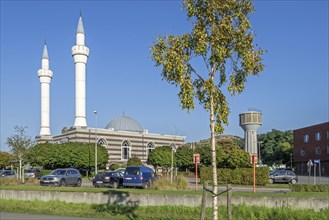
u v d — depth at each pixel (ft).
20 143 155.74
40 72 312.50
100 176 127.13
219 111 38.99
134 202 72.23
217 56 36.88
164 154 245.45
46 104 313.12
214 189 37.06
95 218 62.44
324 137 271.08
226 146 185.06
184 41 38.06
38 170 197.36
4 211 73.67
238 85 38.91
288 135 391.24
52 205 78.18
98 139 280.92
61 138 289.33
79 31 282.15
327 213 60.95
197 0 37.19
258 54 38.11
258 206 64.90
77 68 280.72
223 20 36.55
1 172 169.99
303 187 102.32
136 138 302.86
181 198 68.95
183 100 37.29
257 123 220.84
